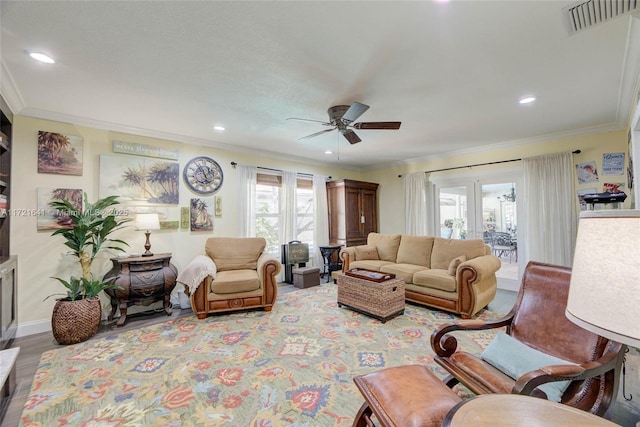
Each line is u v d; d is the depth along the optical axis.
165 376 2.21
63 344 2.77
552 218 4.19
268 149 5.03
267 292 3.70
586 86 2.67
